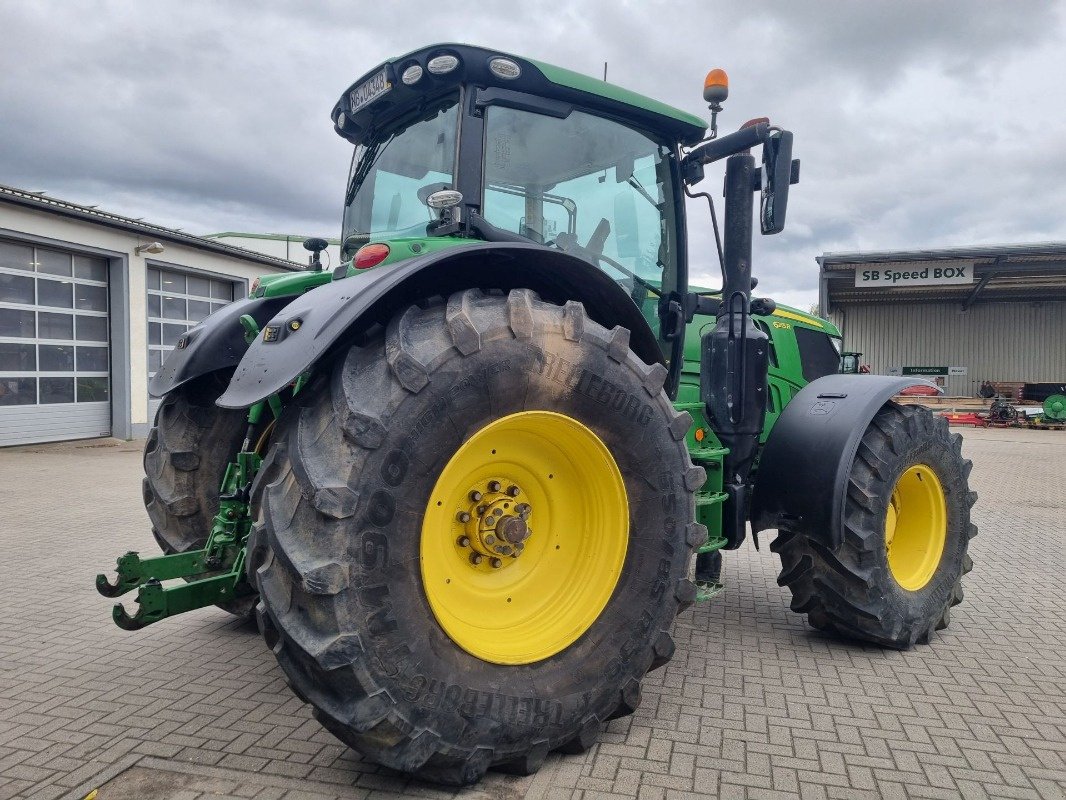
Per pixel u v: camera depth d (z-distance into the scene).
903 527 4.07
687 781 2.47
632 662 2.69
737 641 3.88
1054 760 2.63
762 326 4.74
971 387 23.56
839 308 24.50
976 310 23.45
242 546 3.05
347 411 2.18
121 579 2.79
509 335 2.42
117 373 13.54
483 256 2.63
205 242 14.52
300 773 2.49
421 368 2.24
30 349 12.29
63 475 9.54
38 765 2.54
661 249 3.70
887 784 2.46
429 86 3.12
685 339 3.94
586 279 2.83
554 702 2.48
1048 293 22.52
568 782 2.46
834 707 3.05
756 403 3.61
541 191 3.22
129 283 13.51
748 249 3.61
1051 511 7.92
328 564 2.08
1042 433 18.19
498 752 2.38
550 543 2.79
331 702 2.18
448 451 2.31
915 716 2.97
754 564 5.66
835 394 3.77
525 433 2.63
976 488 9.59
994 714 2.99
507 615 2.65
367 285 2.35
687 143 3.77
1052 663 3.57
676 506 2.81
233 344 3.60
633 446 2.70
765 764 2.59
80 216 12.28
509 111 3.13
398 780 2.45
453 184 2.99
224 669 3.41
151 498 3.78
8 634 3.86
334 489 2.11
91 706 3.01
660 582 2.76
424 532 2.29
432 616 2.28
